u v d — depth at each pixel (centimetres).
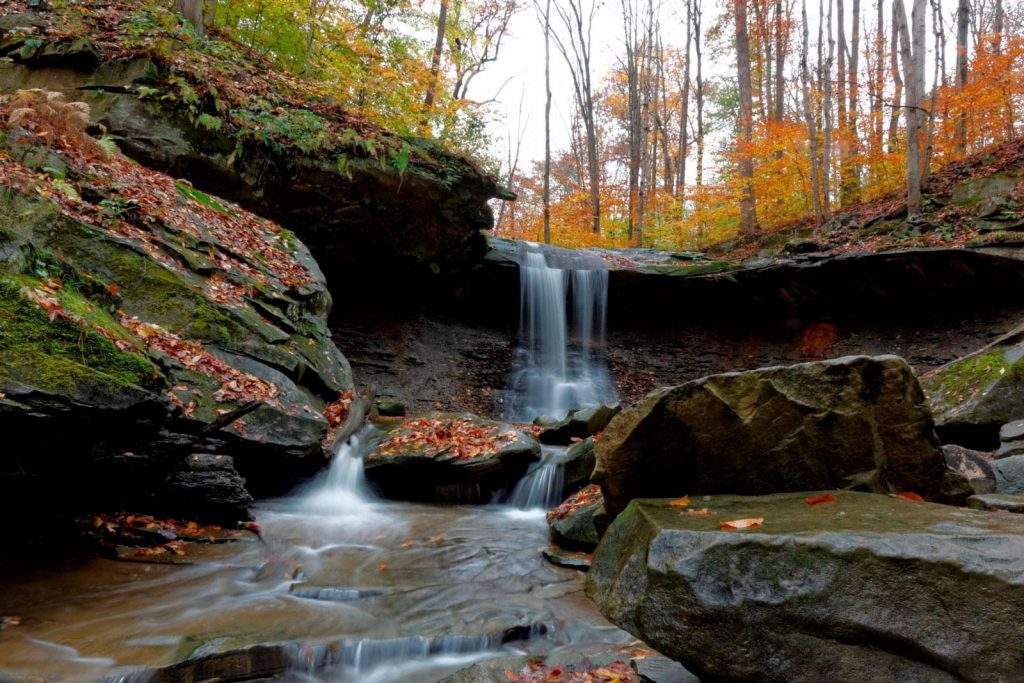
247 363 698
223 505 582
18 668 325
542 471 779
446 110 1734
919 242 1334
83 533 506
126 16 1124
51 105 762
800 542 242
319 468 729
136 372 445
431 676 359
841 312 1404
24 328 399
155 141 968
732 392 372
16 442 388
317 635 382
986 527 250
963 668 212
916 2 1470
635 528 311
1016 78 1524
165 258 725
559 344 1504
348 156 1103
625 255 1770
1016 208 1280
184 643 360
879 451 340
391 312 1389
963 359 820
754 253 1772
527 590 485
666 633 258
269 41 1491
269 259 890
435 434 828
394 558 556
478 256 1374
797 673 233
